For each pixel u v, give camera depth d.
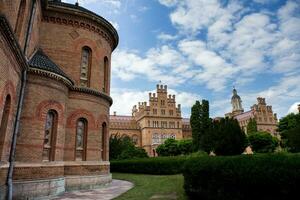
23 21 11.30
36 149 11.91
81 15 16.80
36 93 12.41
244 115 89.00
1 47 8.11
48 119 13.07
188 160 11.05
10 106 9.96
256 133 48.28
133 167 29.16
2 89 8.64
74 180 14.30
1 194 9.58
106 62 18.75
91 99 16.23
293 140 17.08
